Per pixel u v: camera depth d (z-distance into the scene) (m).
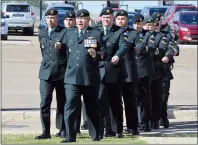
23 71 59.62
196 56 71.88
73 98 24.44
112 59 26.03
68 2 92.88
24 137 27.72
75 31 24.66
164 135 28.69
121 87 27.36
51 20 26.89
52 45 26.78
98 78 24.75
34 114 36.66
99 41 24.42
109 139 26.52
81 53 24.30
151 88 32.56
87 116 25.41
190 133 29.94
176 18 91.81
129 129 29.30
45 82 27.02
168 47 32.03
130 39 28.55
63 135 27.83
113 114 27.69
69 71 24.48
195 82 56.00
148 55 31.00
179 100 44.97
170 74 33.22
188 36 88.88
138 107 31.78
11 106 39.72
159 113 32.84
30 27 102.75
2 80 53.00
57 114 28.02
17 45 74.31
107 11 26.94
